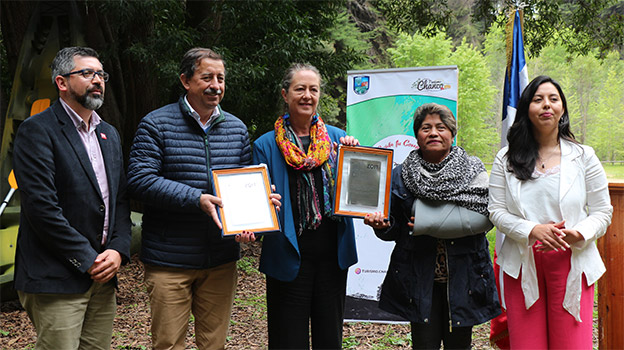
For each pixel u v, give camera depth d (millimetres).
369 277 4910
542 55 43781
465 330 2879
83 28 8711
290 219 2934
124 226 2924
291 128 3057
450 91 4645
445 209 2832
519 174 2758
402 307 2926
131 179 2854
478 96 36688
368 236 4914
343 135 3254
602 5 12555
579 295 2660
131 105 9703
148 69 9523
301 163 2941
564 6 12859
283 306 3004
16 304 5996
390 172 2955
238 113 9961
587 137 44531
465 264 2857
